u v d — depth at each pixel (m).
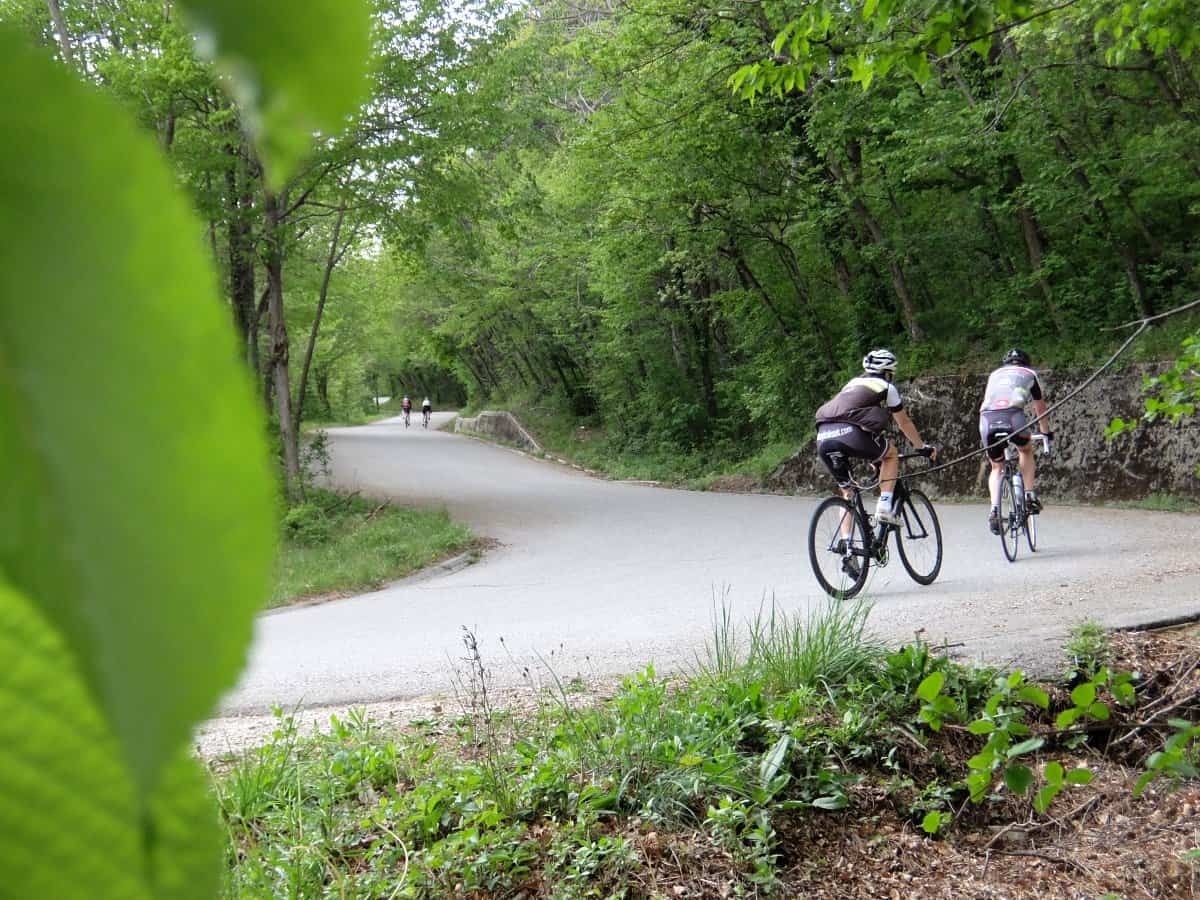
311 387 53.72
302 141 0.16
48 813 0.14
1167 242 16.30
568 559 11.97
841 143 16.83
